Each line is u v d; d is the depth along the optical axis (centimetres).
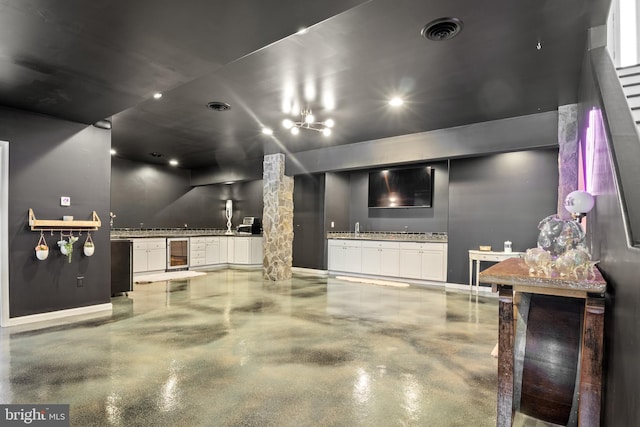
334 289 588
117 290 516
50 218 398
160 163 829
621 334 127
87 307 427
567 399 150
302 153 683
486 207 573
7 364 273
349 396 228
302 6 195
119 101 348
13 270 375
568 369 152
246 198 938
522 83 346
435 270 623
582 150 333
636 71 311
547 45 272
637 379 102
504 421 159
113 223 756
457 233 598
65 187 411
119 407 211
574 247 181
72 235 416
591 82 248
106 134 450
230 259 888
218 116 462
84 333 349
